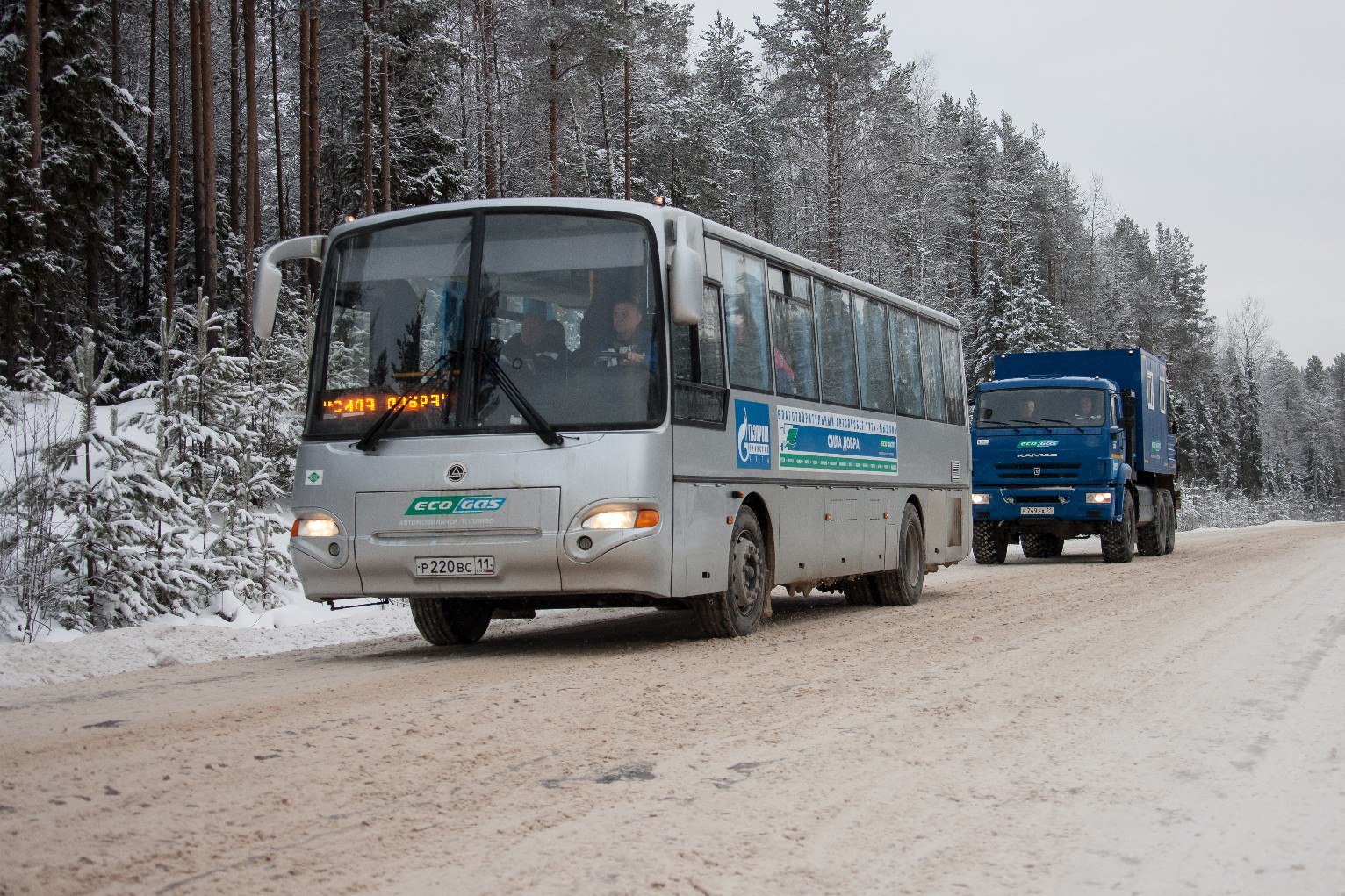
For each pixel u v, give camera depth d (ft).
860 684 27.20
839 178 165.58
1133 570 70.90
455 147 140.15
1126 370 87.71
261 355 61.67
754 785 17.67
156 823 15.46
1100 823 15.96
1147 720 23.07
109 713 23.93
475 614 37.96
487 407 32.22
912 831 15.42
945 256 242.37
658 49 179.42
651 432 31.81
